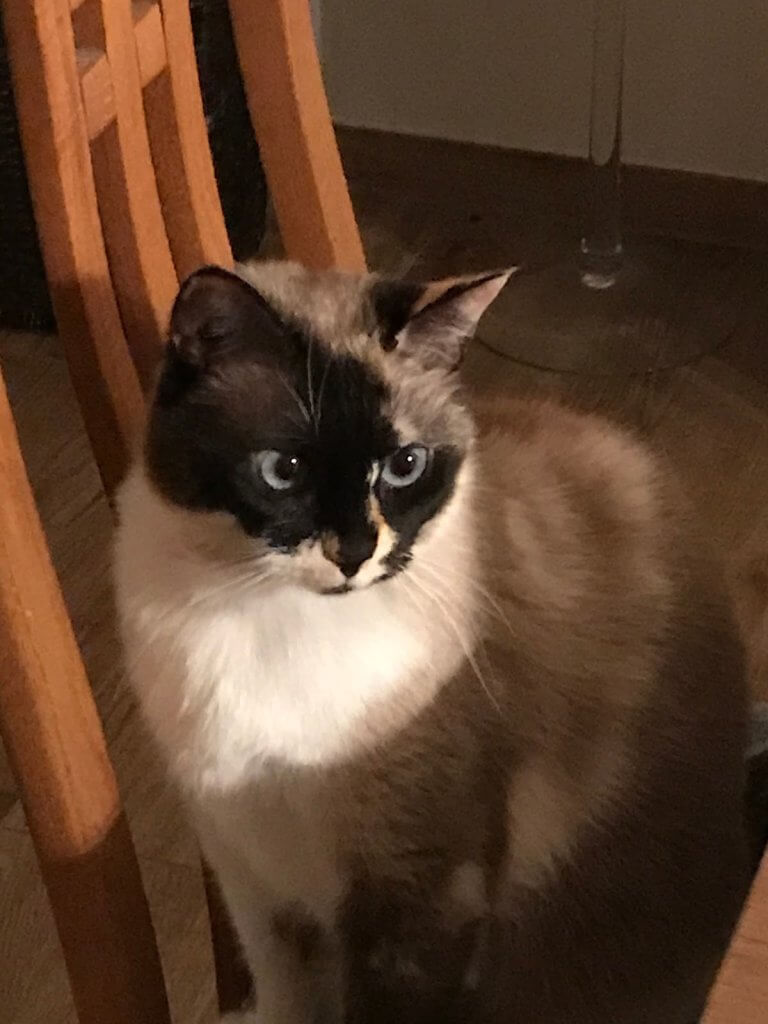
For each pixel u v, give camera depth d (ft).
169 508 1.83
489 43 4.21
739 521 3.35
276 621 1.86
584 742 2.04
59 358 3.86
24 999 2.59
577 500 2.09
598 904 2.14
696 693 2.12
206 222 1.89
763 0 3.90
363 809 1.94
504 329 3.95
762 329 3.96
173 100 1.82
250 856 2.03
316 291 1.89
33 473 3.50
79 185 1.71
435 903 2.01
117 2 1.71
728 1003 1.36
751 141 4.16
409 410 1.86
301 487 1.82
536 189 4.41
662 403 3.72
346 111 4.46
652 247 4.25
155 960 1.87
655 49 4.07
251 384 1.82
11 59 1.65
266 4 1.94
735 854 2.21
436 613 1.90
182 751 1.93
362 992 2.09
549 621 1.99
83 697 1.69
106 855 1.76
